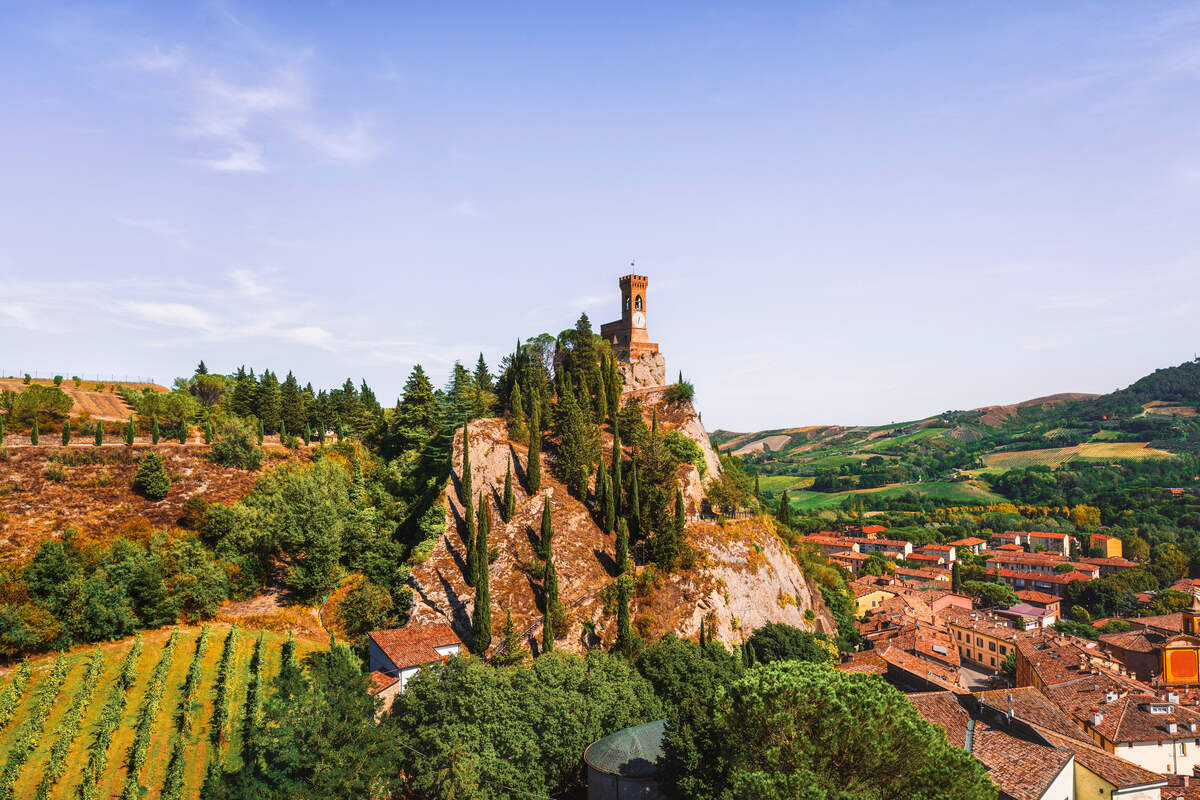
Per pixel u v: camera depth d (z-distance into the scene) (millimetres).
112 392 157000
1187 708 78500
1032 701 71250
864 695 43750
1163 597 165875
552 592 91000
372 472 128875
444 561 98938
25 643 73250
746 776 40531
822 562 149750
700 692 73000
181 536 96438
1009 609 168500
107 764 63812
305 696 60719
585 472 111125
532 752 62688
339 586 98500
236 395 149625
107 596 80938
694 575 101125
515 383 123062
